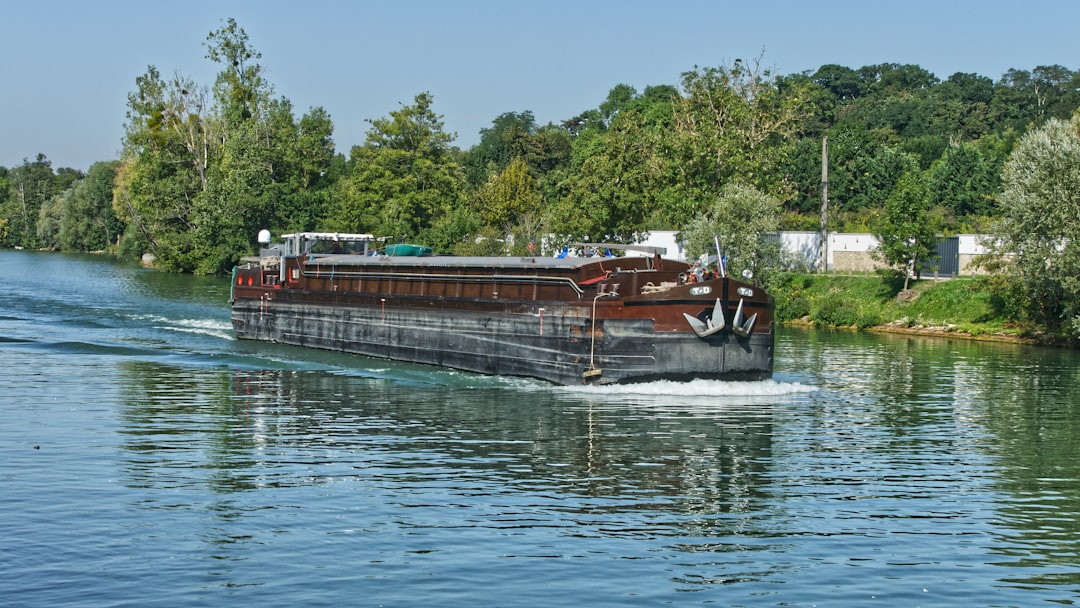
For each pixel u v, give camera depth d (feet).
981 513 71.31
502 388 114.42
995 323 193.16
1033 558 62.44
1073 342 175.73
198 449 85.10
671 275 114.42
